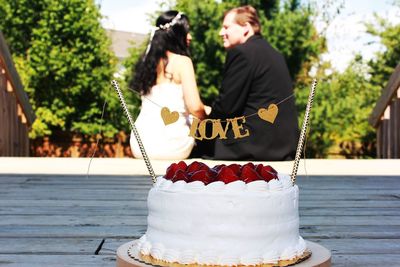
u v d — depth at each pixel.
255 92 4.01
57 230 1.81
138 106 8.88
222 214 1.17
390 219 2.03
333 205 2.33
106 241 1.66
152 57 4.19
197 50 8.56
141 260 1.19
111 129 9.46
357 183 3.06
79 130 9.62
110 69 9.52
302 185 2.97
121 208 2.22
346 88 10.02
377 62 10.19
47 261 1.43
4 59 4.74
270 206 1.19
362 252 1.54
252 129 4.02
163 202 1.22
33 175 3.36
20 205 2.29
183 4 8.88
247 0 8.73
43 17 9.49
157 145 4.20
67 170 3.62
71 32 9.27
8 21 9.52
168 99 4.18
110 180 3.12
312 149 8.93
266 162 4.00
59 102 9.36
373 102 9.66
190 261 1.17
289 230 1.23
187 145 4.22
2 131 4.85
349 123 8.77
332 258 1.47
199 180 1.22
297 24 8.62
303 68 9.50
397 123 4.98
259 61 4.00
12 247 1.58
